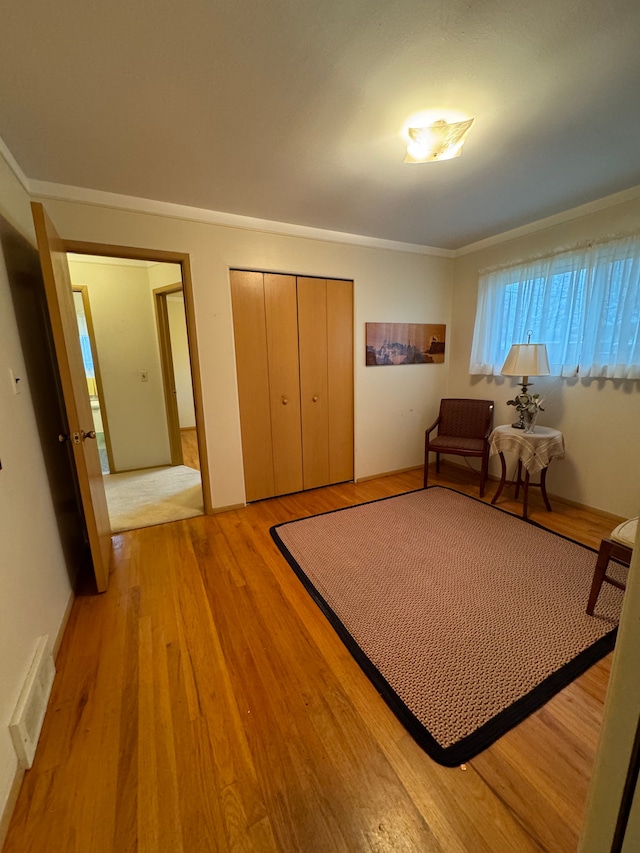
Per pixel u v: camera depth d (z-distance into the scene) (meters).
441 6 1.08
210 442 2.84
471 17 1.12
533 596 1.85
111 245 2.29
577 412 2.82
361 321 3.38
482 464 3.13
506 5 1.08
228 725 1.23
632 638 0.48
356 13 1.10
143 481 3.76
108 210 2.27
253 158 1.88
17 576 1.28
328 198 2.39
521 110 1.57
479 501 3.06
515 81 1.39
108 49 1.19
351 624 1.68
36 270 2.03
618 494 2.63
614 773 0.51
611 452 2.64
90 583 2.05
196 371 2.70
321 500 3.17
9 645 1.15
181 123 1.59
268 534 2.56
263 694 1.34
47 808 1.01
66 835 0.95
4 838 0.94
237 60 1.26
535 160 1.98
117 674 1.44
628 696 0.49
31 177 2.01
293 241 2.92
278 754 1.14
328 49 1.22
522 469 3.27
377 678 1.40
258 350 2.95
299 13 1.09
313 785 1.05
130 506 3.09
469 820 0.96
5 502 1.26
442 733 1.19
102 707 1.30
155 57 1.23
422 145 1.68
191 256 2.55
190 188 2.21
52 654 1.46
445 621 1.69
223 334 2.76
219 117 1.56
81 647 1.58
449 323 3.92
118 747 1.16
